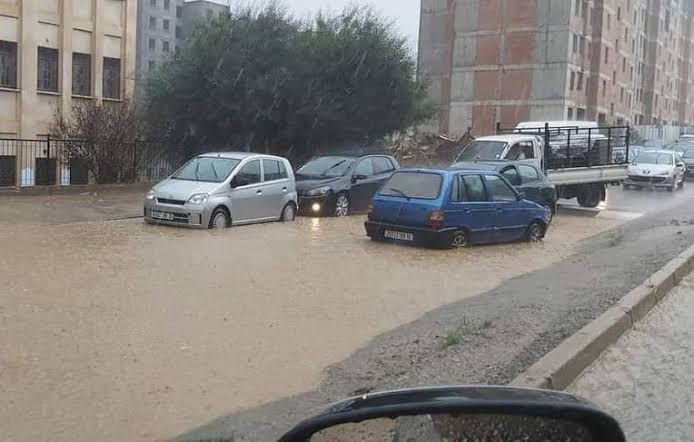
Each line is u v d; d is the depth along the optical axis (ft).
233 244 39.75
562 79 189.16
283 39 79.66
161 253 35.96
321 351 20.36
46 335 21.03
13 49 86.53
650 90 283.79
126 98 82.84
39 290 26.78
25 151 86.12
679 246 39.34
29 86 87.61
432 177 41.42
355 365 19.10
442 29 216.95
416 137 126.21
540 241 45.91
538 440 6.42
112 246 37.68
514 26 194.90
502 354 19.33
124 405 15.96
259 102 76.59
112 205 57.21
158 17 330.13
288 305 25.95
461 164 54.70
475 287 30.35
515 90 196.03
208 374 18.16
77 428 14.69
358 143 86.89
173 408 15.88
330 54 80.33
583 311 23.89
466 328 22.29
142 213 52.80
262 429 14.88
